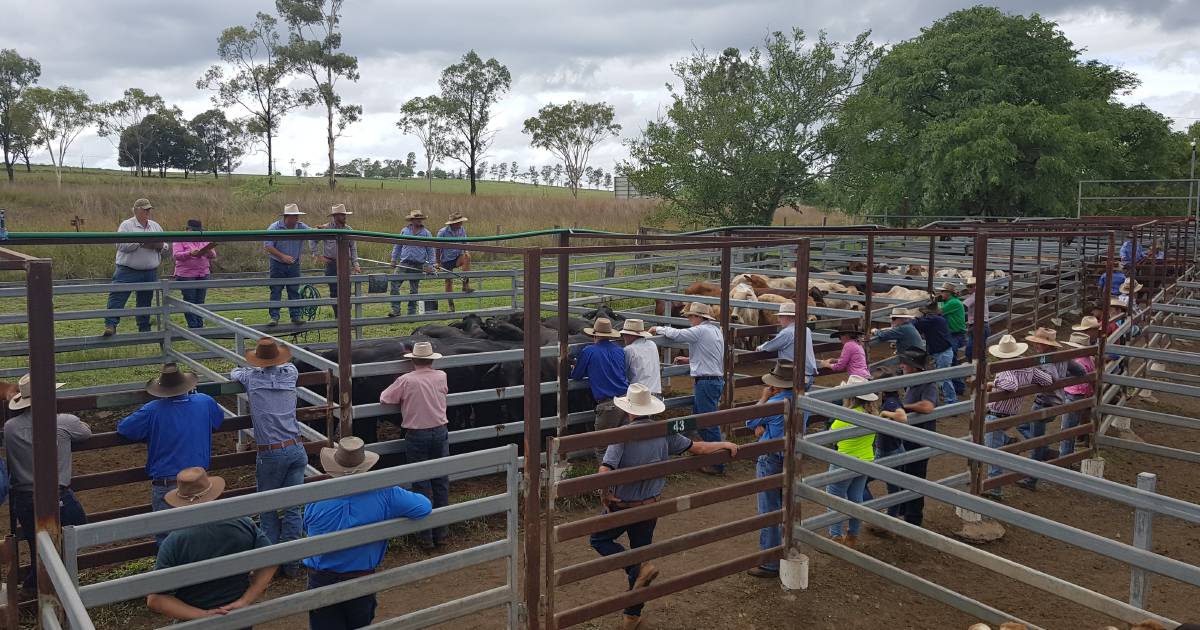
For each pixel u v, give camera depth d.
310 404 8.21
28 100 69.31
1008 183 32.78
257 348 5.92
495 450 4.45
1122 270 17.11
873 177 30.52
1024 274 17.00
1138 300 15.45
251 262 19.89
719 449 5.47
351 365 6.69
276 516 5.97
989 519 7.25
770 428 6.47
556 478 4.74
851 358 8.06
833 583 6.11
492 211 41.09
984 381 7.17
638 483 5.29
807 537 5.89
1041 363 7.68
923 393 7.11
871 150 29.94
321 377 6.56
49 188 35.38
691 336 8.21
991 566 4.79
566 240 7.97
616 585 6.13
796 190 30.38
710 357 8.20
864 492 6.88
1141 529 5.06
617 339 7.88
